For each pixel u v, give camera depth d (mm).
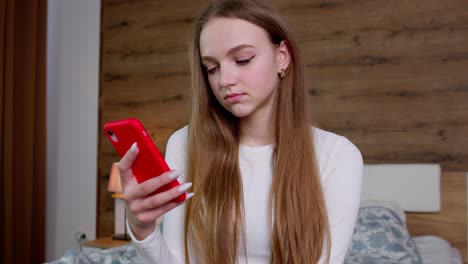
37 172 3547
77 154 3688
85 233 3631
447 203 2691
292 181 934
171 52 3443
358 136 2896
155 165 674
